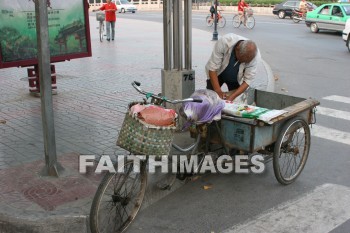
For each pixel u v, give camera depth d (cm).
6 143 545
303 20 2859
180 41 564
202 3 5000
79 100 776
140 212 418
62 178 436
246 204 435
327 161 552
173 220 404
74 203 387
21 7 729
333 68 1221
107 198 377
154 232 383
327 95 909
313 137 641
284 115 430
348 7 2089
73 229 366
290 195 455
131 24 2702
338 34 2162
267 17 3494
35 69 795
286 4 3256
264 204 435
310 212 419
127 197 377
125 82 941
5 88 878
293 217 409
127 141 338
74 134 582
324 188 473
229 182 484
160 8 5656
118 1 4322
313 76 1111
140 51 1466
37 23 405
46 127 428
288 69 1212
